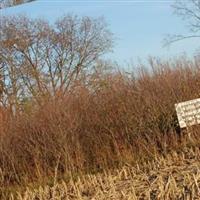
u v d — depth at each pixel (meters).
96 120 12.55
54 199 9.94
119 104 12.59
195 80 12.91
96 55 34.91
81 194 9.87
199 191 8.00
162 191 8.41
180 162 10.33
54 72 32.97
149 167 10.56
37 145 12.03
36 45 33.09
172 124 12.16
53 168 11.87
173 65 13.38
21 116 13.21
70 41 33.91
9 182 11.92
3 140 12.31
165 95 12.52
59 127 12.16
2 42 32.12
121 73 13.39
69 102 13.09
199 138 11.37
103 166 11.49
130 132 12.15
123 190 9.20
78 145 11.97
